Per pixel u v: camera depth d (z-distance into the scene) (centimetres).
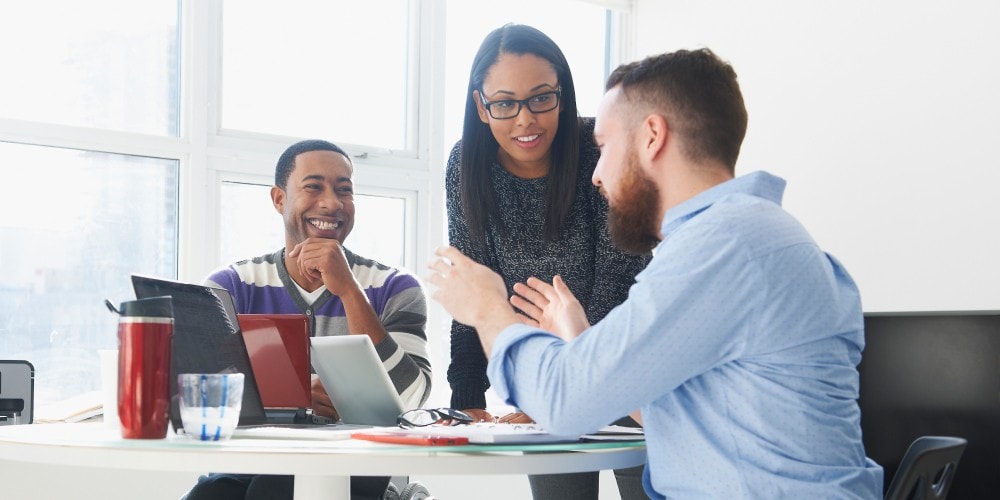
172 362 144
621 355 119
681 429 124
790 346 120
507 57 212
